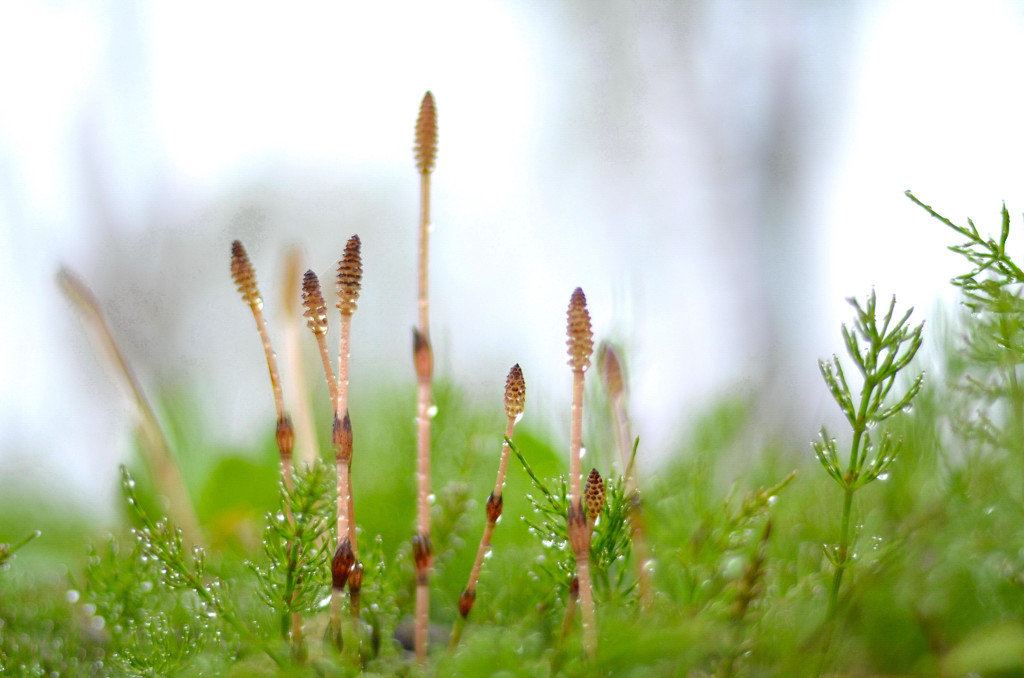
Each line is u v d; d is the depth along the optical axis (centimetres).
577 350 90
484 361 143
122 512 105
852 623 94
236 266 93
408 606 97
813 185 415
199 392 118
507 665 89
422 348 91
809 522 101
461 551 103
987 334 97
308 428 102
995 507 95
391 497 108
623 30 452
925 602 95
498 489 93
